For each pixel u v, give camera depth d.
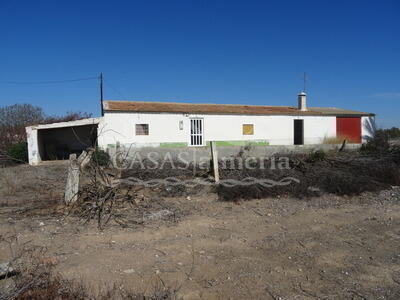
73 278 3.81
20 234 5.42
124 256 4.55
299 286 3.80
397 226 6.15
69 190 6.82
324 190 8.79
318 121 22.12
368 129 23.75
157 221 6.21
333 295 3.61
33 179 10.39
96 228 5.78
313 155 10.95
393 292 3.68
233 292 3.63
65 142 20.58
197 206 7.33
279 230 5.86
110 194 7.02
